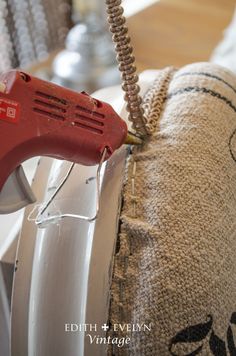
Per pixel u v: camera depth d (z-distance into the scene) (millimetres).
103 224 391
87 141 385
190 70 502
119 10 397
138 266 381
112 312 379
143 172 412
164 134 433
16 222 485
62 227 409
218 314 385
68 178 432
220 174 422
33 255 415
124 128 404
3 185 369
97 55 1337
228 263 402
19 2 1370
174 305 368
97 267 380
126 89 416
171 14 1599
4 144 356
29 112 364
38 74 1418
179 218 386
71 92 384
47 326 399
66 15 1553
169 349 369
